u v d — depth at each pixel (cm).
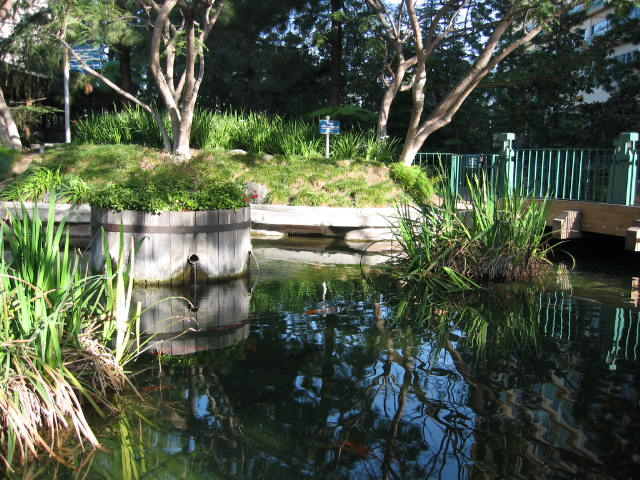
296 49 1948
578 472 254
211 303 545
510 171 982
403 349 416
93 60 1619
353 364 384
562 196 955
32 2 1598
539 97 1420
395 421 302
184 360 389
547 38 1326
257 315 504
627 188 767
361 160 1230
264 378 358
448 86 1755
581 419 305
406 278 662
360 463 261
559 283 651
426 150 1900
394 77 1320
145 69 2111
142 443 279
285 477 250
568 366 384
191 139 1315
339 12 1378
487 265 668
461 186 1206
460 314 516
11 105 1898
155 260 622
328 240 996
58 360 306
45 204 989
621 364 388
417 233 750
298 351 409
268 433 289
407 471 254
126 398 329
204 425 297
